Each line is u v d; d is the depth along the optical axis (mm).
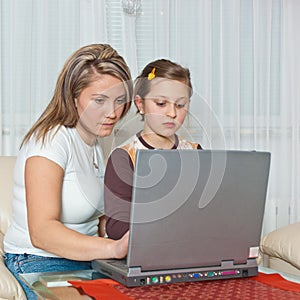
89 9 3281
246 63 3506
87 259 1698
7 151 3191
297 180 3555
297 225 2752
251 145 3520
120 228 1745
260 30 3504
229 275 1637
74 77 1891
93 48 1924
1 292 1876
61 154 1895
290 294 1487
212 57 3451
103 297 1415
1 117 3145
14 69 3143
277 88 3557
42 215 1802
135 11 3309
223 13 3445
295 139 3543
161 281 1558
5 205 2492
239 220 1624
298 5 3521
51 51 3203
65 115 1950
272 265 2711
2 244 2316
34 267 1976
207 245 1602
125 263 1637
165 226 1542
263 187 1636
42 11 3168
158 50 3355
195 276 1598
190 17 3402
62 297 1446
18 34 3145
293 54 3539
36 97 3211
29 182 1855
